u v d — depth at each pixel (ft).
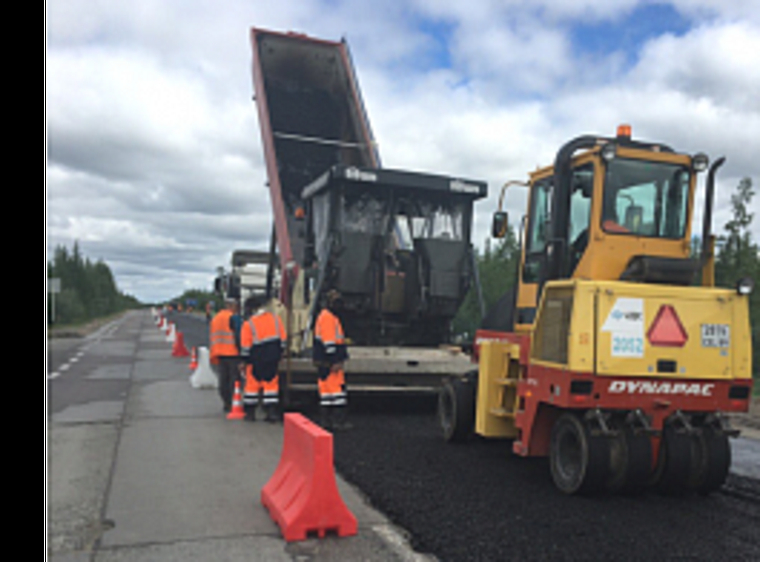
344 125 49.96
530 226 22.84
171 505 17.48
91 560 13.75
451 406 25.39
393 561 13.85
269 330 29.25
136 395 37.78
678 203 19.98
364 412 32.68
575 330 17.44
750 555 14.39
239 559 13.88
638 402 17.79
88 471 20.90
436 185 32.89
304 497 15.29
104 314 223.51
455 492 18.74
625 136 20.74
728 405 18.34
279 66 51.80
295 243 39.34
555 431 19.44
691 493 19.44
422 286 32.81
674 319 17.93
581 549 14.56
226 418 30.68
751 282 18.11
